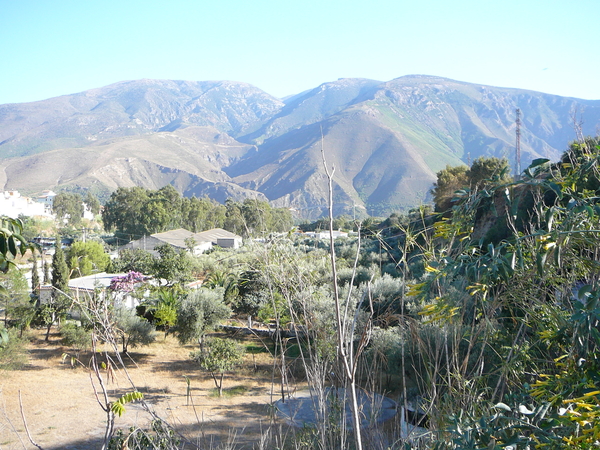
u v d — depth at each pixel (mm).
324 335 2924
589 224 2346
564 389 2148
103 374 16484
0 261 2637
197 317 18688
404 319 2828
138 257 39125
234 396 13734
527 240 2430
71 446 10836
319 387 2789
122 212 82000
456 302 2369
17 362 16969
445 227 2482
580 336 2154
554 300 2623
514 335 2979
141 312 23016
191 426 10375
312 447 3039
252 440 8773
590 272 2498
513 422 2121
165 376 16453
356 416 1952
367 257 12969
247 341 17531
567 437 1879
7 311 21141
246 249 3188
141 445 4402
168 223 82812
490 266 1998
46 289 23109
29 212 116562
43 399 14008
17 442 10859
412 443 2705
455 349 2635
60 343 21203
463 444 2070
